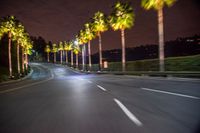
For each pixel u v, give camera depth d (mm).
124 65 50688
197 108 7715
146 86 15961
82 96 11812
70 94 12922
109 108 8109
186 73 22625
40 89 16984
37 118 7004
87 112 7578
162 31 31859
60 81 27453
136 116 6742
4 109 8805
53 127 5891
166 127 5527
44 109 8477
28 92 15047
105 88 15641
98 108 8195
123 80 24453
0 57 77812
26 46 105312
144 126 5656
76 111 7832
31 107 9031
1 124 6434
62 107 8734
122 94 11961
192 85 15523
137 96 10992
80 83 22094
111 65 61062
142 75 33125
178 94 11133
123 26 52000
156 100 9602
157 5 32125
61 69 114750
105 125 5859
